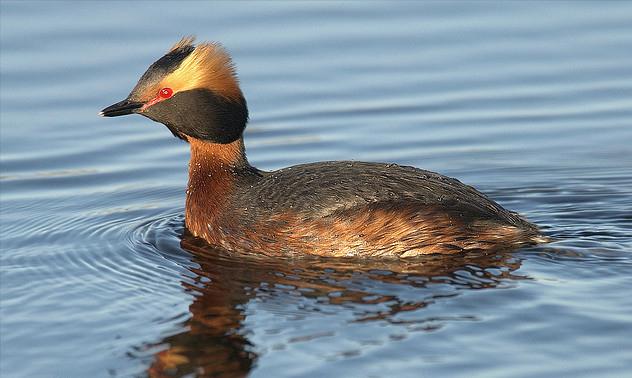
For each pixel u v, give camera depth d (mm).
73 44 22844
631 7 24047
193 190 16484
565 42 22984
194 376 12070
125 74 21969
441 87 22000
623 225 16359
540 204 17641
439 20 23844
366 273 14602
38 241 16594
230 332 13000
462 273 14406
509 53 22781
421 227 14961
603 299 13359
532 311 13094
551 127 20750
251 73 22359
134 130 21375
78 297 14273
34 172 19766
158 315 13641
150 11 23953
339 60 22750
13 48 22750
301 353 12336
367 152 20156
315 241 15148
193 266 15250
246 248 15617
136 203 18406
